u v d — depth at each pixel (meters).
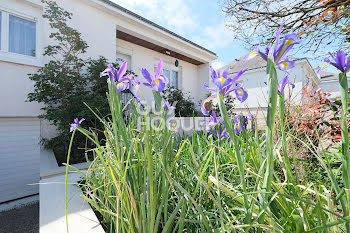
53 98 4.08
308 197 1.05
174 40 7.81
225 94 0.88
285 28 3.50
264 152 1.12
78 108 3.99
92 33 5.41
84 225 1.17
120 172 0.97
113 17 5.90
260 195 0.78
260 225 0.73
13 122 4.43
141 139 1.16
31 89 4.45
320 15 3.06
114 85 1.07
